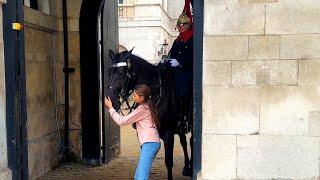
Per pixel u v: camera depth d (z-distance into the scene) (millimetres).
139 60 4551
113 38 6996
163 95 4613
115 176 5859
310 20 3477
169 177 4883
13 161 4023
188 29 5062
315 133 3545
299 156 3578
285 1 3480
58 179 5688
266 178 3615
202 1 3652
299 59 3512
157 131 4312
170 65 4863
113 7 6973
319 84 3510
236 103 3582
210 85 3584
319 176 3578
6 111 4000
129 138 9562
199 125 3760
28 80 5375
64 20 6332
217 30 3543
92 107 6469
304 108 3539
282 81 3537
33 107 5547
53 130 6281
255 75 3549
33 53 5559
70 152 6613
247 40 3533
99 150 6531
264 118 3570
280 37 3508
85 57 6383
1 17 3914
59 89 6461
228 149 3615
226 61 3557
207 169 3645
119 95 4344
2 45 3926
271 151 3592
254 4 3500
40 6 6023
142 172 4180
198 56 3701
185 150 5582
